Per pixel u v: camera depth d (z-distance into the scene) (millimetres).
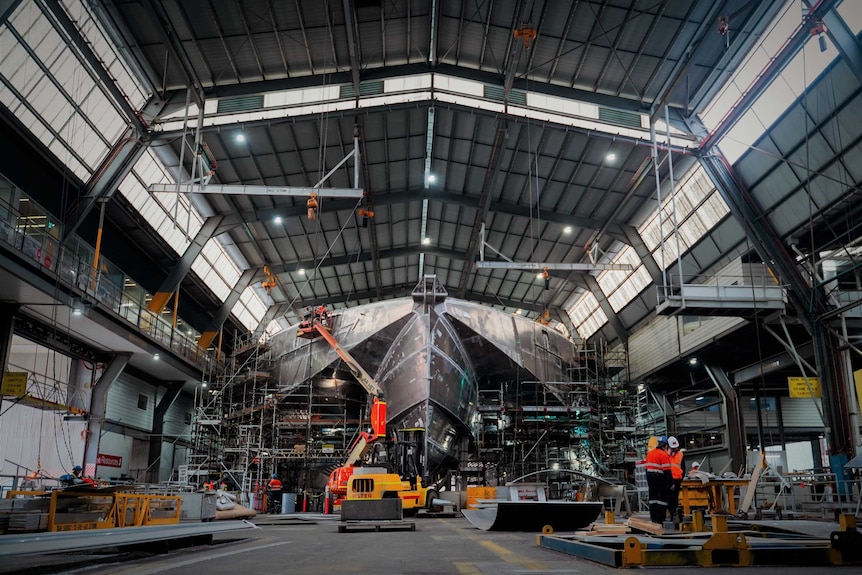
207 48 24391
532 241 38531
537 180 32094
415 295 29062
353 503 14859
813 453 39781
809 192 22656
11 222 21922
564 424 34094
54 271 23812
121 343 29125
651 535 8977
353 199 33625
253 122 26344
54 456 29078
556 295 46469
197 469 32094
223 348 44250
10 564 7277
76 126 23344
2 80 19828
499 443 34250
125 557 8172
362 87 27078
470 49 26297
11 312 23734
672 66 24984
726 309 25156
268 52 25156
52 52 20656
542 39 24781
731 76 24469
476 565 6543
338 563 6852
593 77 26422
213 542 10688
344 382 31781
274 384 34688
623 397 38531
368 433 25594
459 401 30078
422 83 27375
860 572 5574
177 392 37344
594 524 11211
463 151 31062
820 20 19141
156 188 24797
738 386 32344
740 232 28156
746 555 6254
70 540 6109
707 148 26406
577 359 36875
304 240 37812
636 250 34281
